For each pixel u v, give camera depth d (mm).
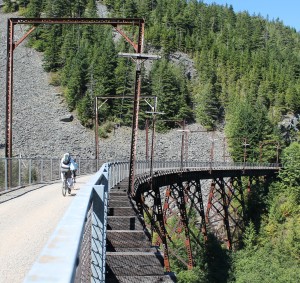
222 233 85812
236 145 141625
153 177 44125
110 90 160750
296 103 179375
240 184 85250
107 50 179125
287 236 76500
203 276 55281
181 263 60156
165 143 150250
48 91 171750
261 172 98062
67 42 193125
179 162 79312
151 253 9672
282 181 97688
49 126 148625
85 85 165125
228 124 164375
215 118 174500
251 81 196375
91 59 176625
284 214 86688
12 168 25875
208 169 69625
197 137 159125
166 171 52438
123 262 9500
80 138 144875
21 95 166375
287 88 190750
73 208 3346
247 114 143375
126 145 145875
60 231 2459
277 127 157500
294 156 99312
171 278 9578
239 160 140375
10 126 28469
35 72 185125
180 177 56250
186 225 54062
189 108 171750
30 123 148375
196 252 63531
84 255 3783
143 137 151875
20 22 28438
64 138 142875
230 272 58875
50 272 1781
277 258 66938
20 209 16781
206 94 172750
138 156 138875
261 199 91375
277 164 112250
